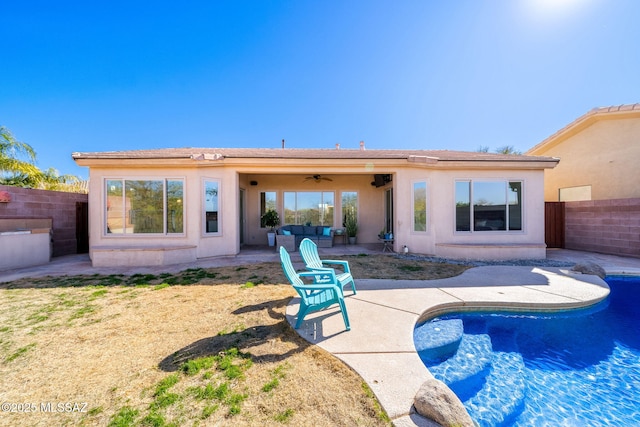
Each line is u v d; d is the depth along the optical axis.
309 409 2.41
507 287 5.93
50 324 4.19
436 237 9.63
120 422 2.29
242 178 12.72
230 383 2.77
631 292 6.43
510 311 5.05
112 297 5.43
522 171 9.77
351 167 9.88
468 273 7.15
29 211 9.24
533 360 3.91
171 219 9.25
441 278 6.69
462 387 3.32
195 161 9.03
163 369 3.03
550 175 14.48
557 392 3.25
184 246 8.92
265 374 2.91
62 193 10.32
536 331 4.70
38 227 9.41
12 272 7.57
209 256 9.46
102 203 9.03
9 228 8.59
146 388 2.72
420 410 2.34
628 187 11.28
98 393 2.65
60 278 6.90
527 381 3.43
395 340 3.58
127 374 2.95
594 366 3.79
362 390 2.63
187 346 3.52
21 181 12.41
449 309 5.00
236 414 2.36
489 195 9.76
